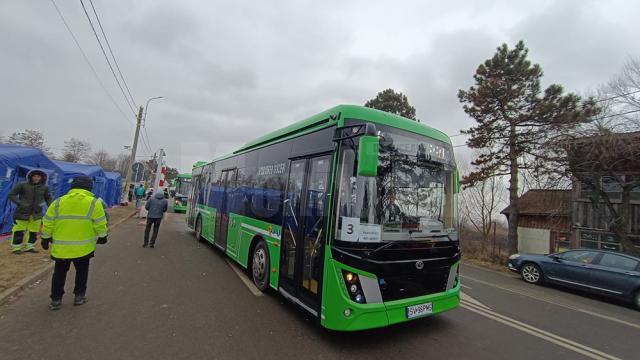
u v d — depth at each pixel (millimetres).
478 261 14773
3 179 8508
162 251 8883
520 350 4270
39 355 3223
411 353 3855
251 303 5160
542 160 12508
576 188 15180
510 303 6949
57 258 4301
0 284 4957
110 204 21578
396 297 3924
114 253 8141
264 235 5883
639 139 9984
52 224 4352
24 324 3887
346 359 3584
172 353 3443
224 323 4328
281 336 4051
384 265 3818
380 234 3871
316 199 4430
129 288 5484
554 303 7441
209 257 8562
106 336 3727
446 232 4547
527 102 14445
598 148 10430
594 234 14391
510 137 14547
